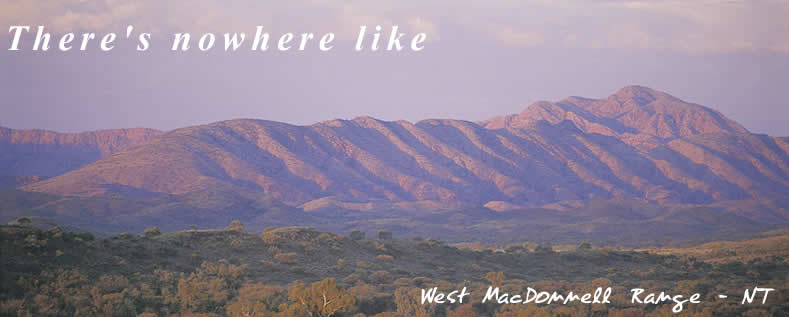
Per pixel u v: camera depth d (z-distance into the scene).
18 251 50.44
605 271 81.94
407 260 78.38
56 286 43.69
